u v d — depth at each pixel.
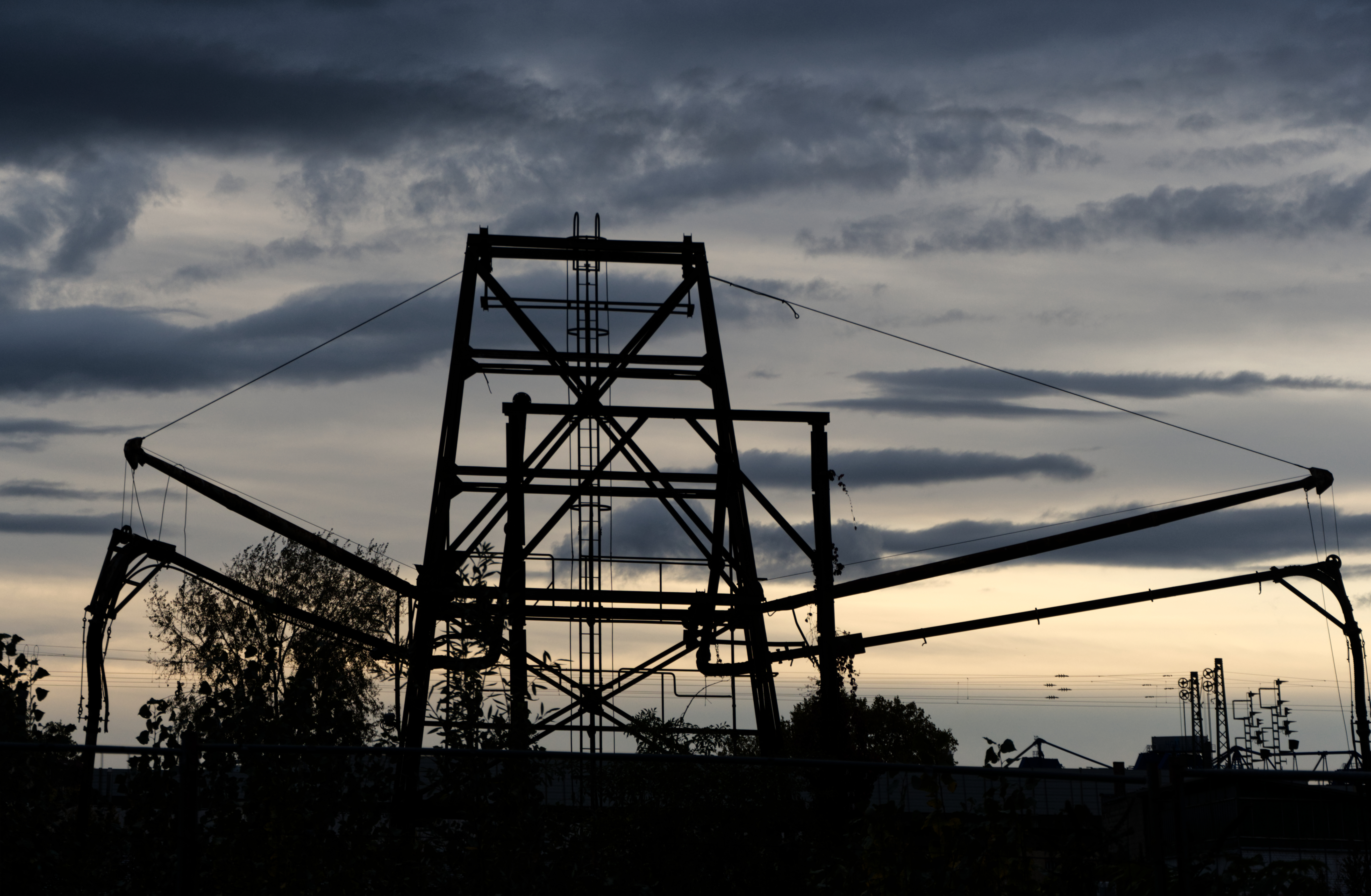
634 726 23.00
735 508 26.80
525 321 27.38
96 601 26.47
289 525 26.05
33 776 12.23
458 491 26.17
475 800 12.84
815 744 57.62
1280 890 8.63
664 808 14.23
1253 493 27.67
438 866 12.41
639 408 26.91
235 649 16.34
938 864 10.42
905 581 26.81
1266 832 8.84
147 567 27.25
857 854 11.24
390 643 25.69
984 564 27.22
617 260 28.19
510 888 12.45
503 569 25.22
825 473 27.27
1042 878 10.03
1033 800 10.20
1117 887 9.66
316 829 12.11
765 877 13.91
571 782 14.68
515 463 27.83
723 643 25.83
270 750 9.69
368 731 16.11
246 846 12.16
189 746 9.64
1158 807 8.79
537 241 27.86
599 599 24.52
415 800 13.12
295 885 11.92
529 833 12.71
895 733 73.25
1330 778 8.33
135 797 12.60
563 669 24.03
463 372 26.83
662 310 28.03
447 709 15.84
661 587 25.44
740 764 9.55
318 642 23.11
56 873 12.13
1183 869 8.55
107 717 26.14
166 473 26.61
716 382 27.64
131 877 12.40
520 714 16.17
